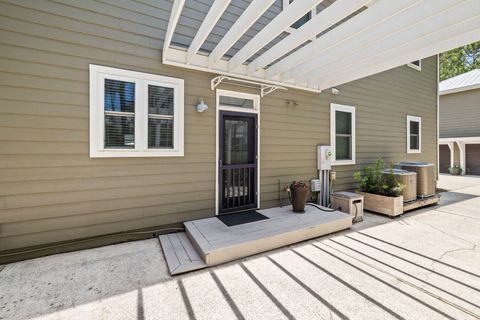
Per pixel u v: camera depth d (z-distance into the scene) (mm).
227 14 3934
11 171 2666
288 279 2373
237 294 2135
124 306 1969
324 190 5160
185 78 3615
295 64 3434
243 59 3281
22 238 2723
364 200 5008
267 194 4492
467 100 11820
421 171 5281
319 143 5215
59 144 2867
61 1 2848
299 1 2256
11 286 2223
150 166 3391
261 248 2965
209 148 3844
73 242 2980
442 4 2158
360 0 2107
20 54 2670
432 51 3006
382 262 2717
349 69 3854
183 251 2898
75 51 2924
